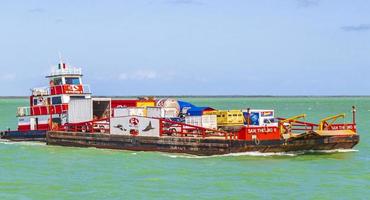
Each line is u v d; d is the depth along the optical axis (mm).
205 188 34375
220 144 46406
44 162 46625
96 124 57031
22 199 31875
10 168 43500
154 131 50656
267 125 52031
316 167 42156
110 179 37781
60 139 58531
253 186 35000
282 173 39594
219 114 54062
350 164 43719
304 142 47562
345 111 188625
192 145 47969
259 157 46312
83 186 35406
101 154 50844
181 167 42219
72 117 59062
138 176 38812
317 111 191125
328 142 48625
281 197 31828
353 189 34156
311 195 32375
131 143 52156
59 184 36188
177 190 33875
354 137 49844
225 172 39938
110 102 61094
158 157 47594
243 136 46188
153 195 32500
